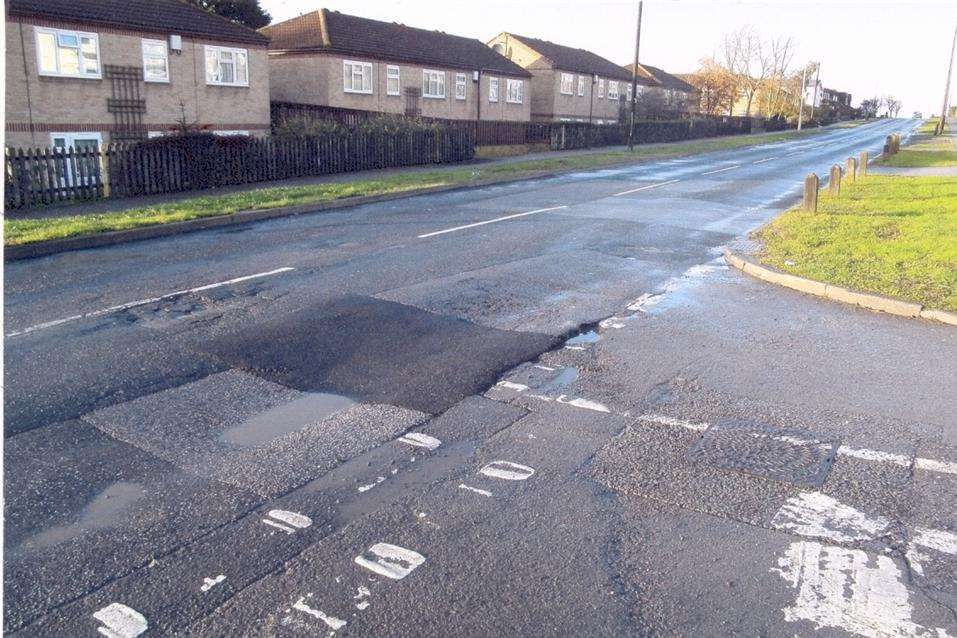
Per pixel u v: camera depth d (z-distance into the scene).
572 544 3.77
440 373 6.11
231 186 19.72
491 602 3.33
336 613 3.24
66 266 9.96
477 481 4.40
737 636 3.14
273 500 4.17
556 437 4.99
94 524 3.91
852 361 6.50
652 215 15.62
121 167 17.00
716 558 3.67
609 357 6.57
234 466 4.55
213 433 5.00
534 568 3.57
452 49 43.22
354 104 35.75
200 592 3.37
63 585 3.41
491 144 36.69
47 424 5.07
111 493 4.22
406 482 4.38
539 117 53.25
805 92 89.75
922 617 3.26
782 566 3.61
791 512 4.09
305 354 6.53
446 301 8.30
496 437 4.98
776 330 7.41
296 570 3.54
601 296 8.70
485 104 44.44
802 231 12.56
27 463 4.54
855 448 4.84
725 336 7.21
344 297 8.38
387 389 5.77
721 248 11.98
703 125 59.75
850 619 3.24
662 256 11.23
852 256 10.31
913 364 6.43
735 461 4.66
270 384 5.86
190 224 12.95
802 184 23.25
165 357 6.41
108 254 10.78
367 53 35.78
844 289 8.54
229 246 11.40
